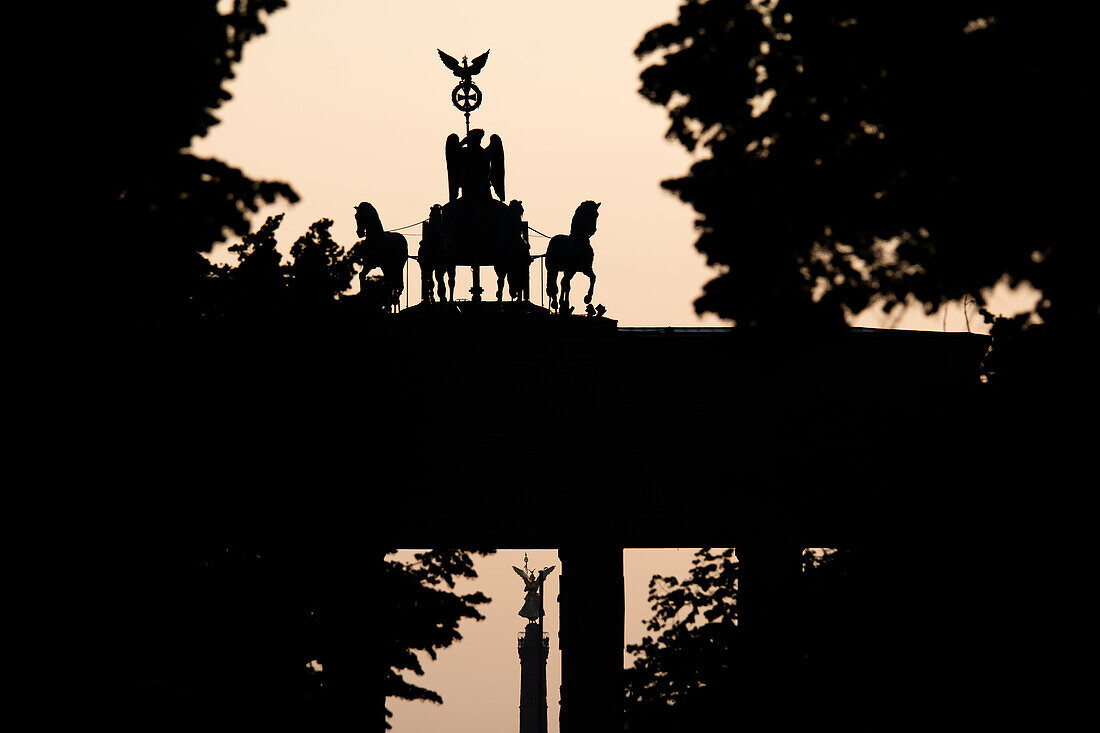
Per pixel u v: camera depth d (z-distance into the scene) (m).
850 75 192.75
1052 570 198.62
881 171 190.75
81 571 196.00
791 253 196.62
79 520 196.12
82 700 192.62
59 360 193.50
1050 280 185.88
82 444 197.12
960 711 199.88
